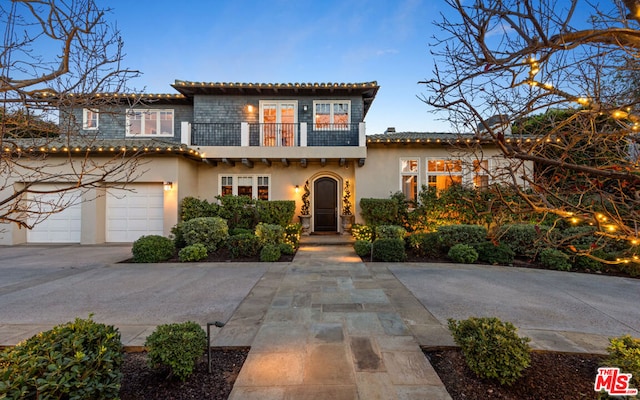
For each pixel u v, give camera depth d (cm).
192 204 951
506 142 174
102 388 186
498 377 228
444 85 202
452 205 900
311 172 1119
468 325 259
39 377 175
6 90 215
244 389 225
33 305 421
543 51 171
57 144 830
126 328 342
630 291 493
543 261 662
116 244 954
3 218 197
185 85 1034
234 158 1007
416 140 985
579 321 366
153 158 946
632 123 192
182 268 647
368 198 1018
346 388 227
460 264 685
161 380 240
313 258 745
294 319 364
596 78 201
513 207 192
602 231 173
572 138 205
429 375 245
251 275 587
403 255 710
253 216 985
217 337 314
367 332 326
